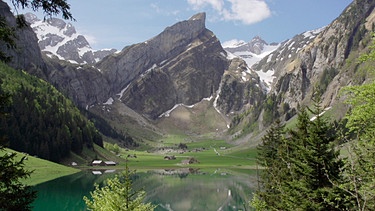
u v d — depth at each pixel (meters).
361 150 18.61
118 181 31.77
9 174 16.00
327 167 26.09
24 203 16.36
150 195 109.25
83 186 116.25
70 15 15.78
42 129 188.75
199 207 92.00
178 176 161.75
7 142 16.77
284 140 34.69
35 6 15.27
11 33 15.73
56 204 86.38
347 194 23.48
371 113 21.98
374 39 24.84
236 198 104.00
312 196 25.73
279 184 35.34
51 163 166.00
